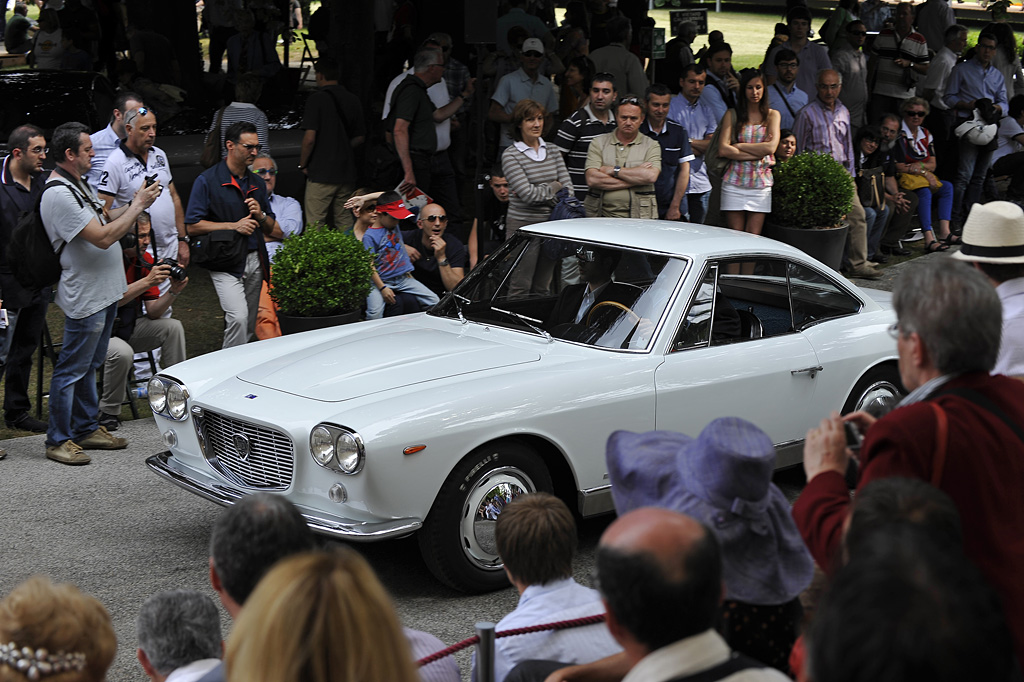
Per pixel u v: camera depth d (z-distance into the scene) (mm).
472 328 7227
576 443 6156
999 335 3154
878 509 2514
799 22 16781
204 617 3352
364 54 18453
